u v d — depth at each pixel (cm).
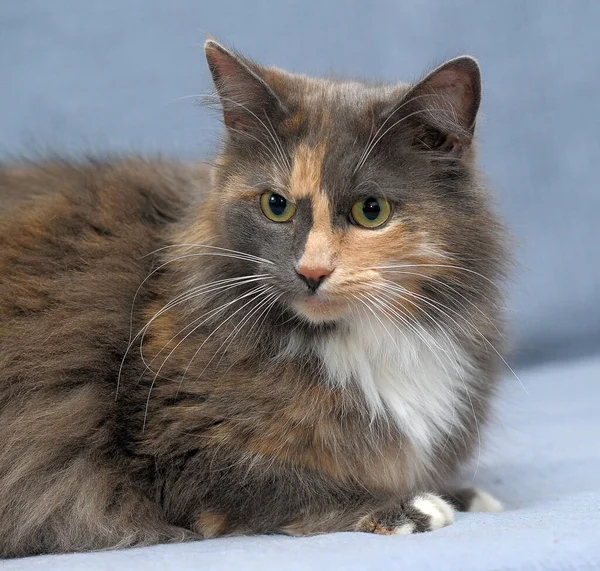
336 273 269
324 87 303
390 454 286
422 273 279
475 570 210
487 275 291
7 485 279
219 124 319
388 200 276
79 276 302
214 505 273
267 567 215
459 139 289
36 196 328
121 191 329
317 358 281
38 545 279
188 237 299
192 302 287
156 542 273
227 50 291
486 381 315
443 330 288
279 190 280
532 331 602
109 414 283
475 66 282
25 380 287
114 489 278
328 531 267
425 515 265
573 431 448
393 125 279
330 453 277
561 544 224
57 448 281
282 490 272
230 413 274
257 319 281
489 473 374
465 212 287
